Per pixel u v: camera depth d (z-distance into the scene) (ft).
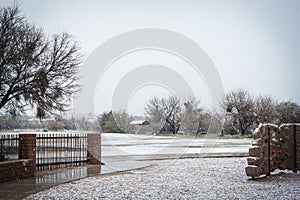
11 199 29.78
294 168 48.75
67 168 49.67
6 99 62.28
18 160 40.78
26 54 60.59
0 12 61.00
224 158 68.33
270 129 46.24
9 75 61.16
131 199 30.45
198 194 32.58
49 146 63.67
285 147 49.26
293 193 33.01
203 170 50.21
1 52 58.29
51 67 65.36
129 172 47.62
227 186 36.96
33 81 62.44
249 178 42.80
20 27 62.59
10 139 42.27
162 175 44.91
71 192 33.14
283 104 163.53
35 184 36.86
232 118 159.53
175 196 31.68
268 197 31.09
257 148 42.86
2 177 37.55
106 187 35.96
